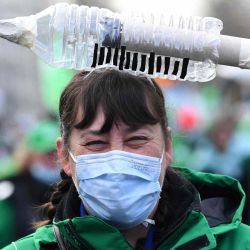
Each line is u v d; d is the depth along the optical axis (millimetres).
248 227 4578
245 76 11172
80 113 4250
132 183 4230
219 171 9969
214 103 11203
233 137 10125
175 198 4410
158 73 4098
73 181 4438
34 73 15000
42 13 4059
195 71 4094
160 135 4332
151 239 4398
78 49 4062
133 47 4043
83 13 4047
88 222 4211
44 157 9477
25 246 4539
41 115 13508
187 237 4320
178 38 4039
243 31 10602
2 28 4051
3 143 12773
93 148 4270
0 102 14781
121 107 4203
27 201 9391
